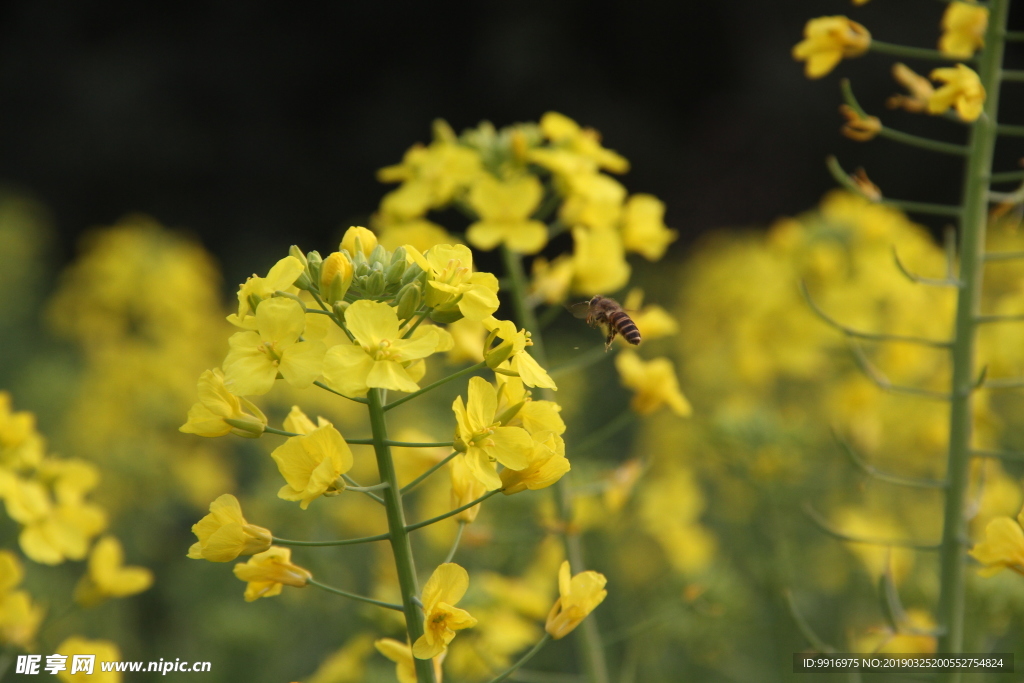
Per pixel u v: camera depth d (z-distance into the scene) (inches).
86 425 493.7
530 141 256.1
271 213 1230.9
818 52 224.1
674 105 1181.7
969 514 211.3
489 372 430.3
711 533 431.5
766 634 350.6
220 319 704.4
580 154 255.9
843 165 1083.9
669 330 263.6
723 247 814.5
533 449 145.8
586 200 250.2
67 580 363.9
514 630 253.3
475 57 1170.6
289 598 336.8
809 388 447.8
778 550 321.4
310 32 1221.1
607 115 1131.3
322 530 351.3
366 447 371.6
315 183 1224.8
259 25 1229.1
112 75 1188.5
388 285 158.2
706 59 1164.5
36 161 1185.4
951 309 316.8
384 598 265.7
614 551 338.3
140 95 1188.5
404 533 148.9
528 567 319.0
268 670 347.9
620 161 258.4
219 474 477.7
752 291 386.9
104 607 370.0
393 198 250.5
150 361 499.2
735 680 350.6
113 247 574.2
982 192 211.8
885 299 353.1
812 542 370.3
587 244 245.1
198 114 1220.5
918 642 240.7
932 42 1037.8
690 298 657.0
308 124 1236.5
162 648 392.5
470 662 249.6
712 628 313.7
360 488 145.2
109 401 493.4
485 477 140.6
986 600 247.3
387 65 1224.8
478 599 253.4
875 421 334.6
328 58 1222.9
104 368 514.6
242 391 136.4
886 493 372.2
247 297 143.9
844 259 357.1
